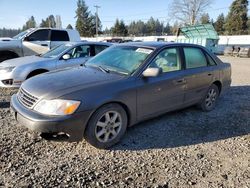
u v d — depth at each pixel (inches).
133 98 157.6
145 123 192.4
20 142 154.7
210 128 190.5
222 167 138.3
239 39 1573.6
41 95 138.4
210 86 221.9
